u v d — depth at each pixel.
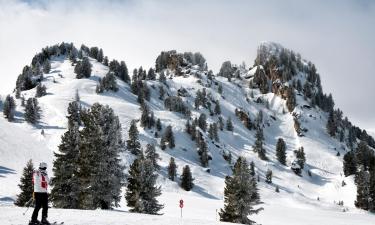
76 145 40.59
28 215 18.47
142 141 185.25
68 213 20.64
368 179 130.38
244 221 41.19
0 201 48.09
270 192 161.25
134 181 39.91
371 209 128.75
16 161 95.00
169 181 144.50
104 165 35.94
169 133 193.00
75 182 39.81
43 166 15.13
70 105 170.50
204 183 158.25
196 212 61.97
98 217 19.11
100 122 37.16
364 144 198.38
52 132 169.38
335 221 63.38
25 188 46.00
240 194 41.41
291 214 71.31
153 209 39.50
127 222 17.45
